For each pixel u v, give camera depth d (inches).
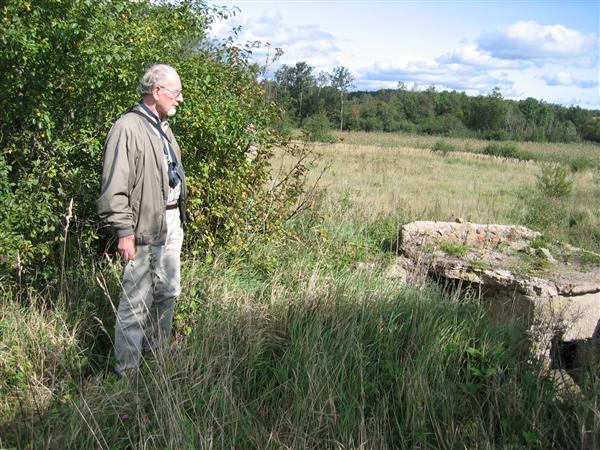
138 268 144.4
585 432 125.6
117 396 129.5
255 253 218.1
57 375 139.5
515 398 138.1
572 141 3346.5
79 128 178.9
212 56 221.9
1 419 122.0
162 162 143.3
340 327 155.9
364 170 681.0
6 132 174.7
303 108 2561.5
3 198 161.2
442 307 182.9
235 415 127.1
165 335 151.5
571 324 197.3
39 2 159.9
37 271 172.4
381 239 276.7
